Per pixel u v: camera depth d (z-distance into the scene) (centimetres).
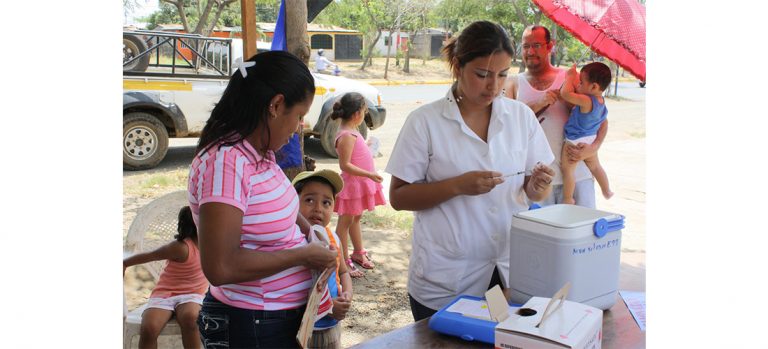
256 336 149
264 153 144
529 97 327
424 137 192
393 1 1756
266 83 138
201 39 712
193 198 141
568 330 135
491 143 192
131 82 665
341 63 1872
